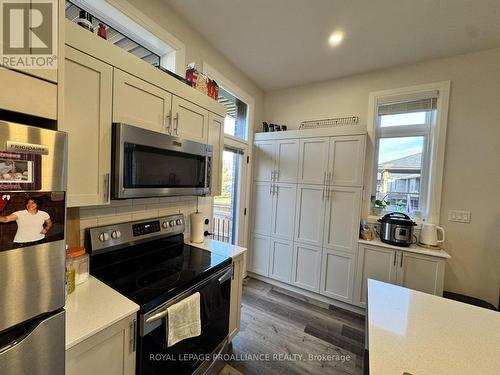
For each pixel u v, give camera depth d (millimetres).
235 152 2793
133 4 1543
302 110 3094
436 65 2367
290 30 2008
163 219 1740
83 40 1008
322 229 2617
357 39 2088
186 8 1798
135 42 1778
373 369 747
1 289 553
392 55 2326
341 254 2521
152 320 1045
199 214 1957
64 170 661
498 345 871
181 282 1233
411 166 2572
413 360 789
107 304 1004
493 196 2186
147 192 1303
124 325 963
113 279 1245
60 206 655
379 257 2342
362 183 2398
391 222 2318
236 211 2916
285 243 2863
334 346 1940
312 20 1869
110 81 1128
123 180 1165
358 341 2010
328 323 2252
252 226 3121
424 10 1706
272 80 2971
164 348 1142
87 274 1212
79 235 1291
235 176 2893
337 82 2867
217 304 1510
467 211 2279
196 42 2068
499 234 2172
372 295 1236
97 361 873
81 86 1020
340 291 2533
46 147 615
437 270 2119
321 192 2617
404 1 1630
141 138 1233
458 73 2285
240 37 2129
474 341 891
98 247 1328
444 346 859
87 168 1068
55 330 670
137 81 1253
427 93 2398
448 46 2145
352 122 2771
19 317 590
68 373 778
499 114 2145
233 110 2844
